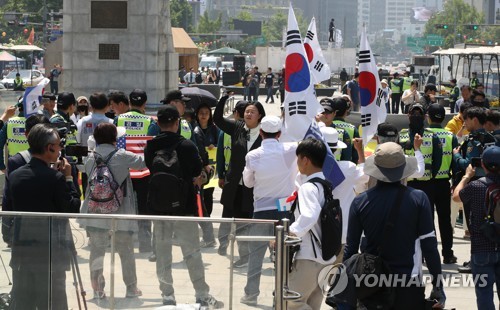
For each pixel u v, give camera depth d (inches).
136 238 343.0
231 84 2714.1
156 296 345.1
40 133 350.3
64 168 370.6
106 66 1234.6
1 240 340.2
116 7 1229.1
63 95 571.8
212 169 581.9
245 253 338.3
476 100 750.5
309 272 340.8
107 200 415.5
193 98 642.8
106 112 594.6
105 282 343.9
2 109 807.1
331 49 3577.8
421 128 511.8
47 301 342.3
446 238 528.7
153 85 1237.1
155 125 522.9
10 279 341.7
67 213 343.9
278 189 398.0
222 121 476.1
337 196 386.0
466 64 2218.3
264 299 338.0
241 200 474.6
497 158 361.4
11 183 350.6
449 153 516.1
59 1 4311.0
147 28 1231.5
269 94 2420.0
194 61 2792.8
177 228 341.4
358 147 459.8
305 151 336.2
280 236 329.1
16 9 4328.3
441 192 521.3
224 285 341.7
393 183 302.8
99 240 341.7
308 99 422.6
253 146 459.5
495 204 361.7
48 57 2365.9
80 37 1234.6
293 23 424.5
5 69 3321.9
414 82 1525.6
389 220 298.4
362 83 500.1
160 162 417.1
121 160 419.2
